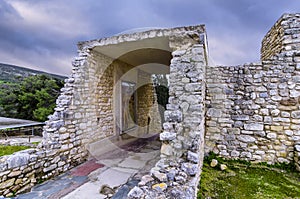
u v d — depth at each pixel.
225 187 3.43
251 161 4.59
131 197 2.35
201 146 3.95
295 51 4.39
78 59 5.09
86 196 3.24
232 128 4.77
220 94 4.87
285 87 4.43
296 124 4.32
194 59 3.72
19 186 3.32
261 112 4.58
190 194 2.39
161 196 2.35
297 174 4.03
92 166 4.73
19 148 4.95
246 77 4.71
